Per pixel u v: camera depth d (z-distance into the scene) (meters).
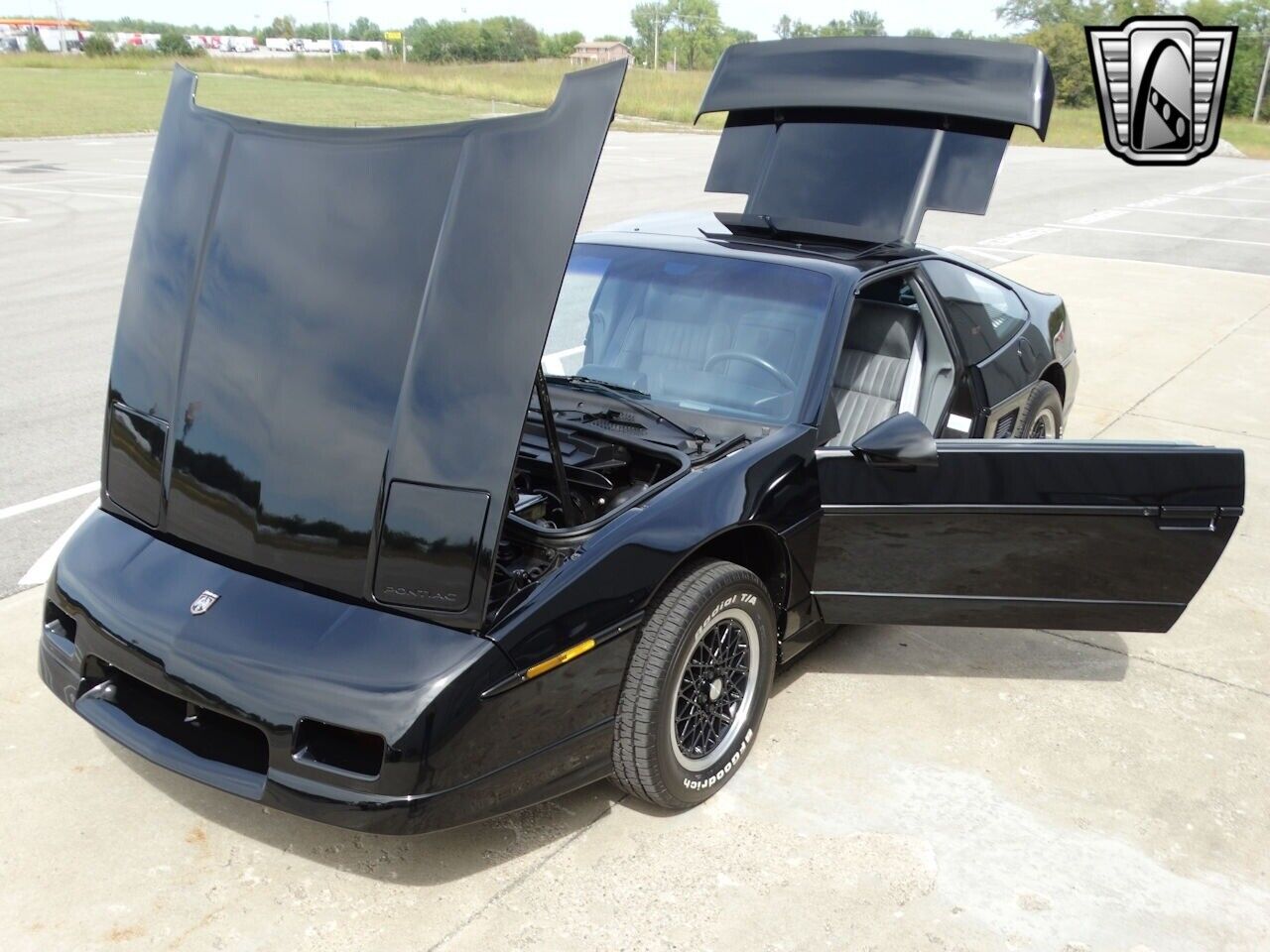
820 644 4.42
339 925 2.82
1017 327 5.30
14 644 4.13
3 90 45.16
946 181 5.05
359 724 2.64
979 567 3.74
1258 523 5.86
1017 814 3.40
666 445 3.47
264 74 58.91
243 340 3.04
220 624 2.88
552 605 2.85
